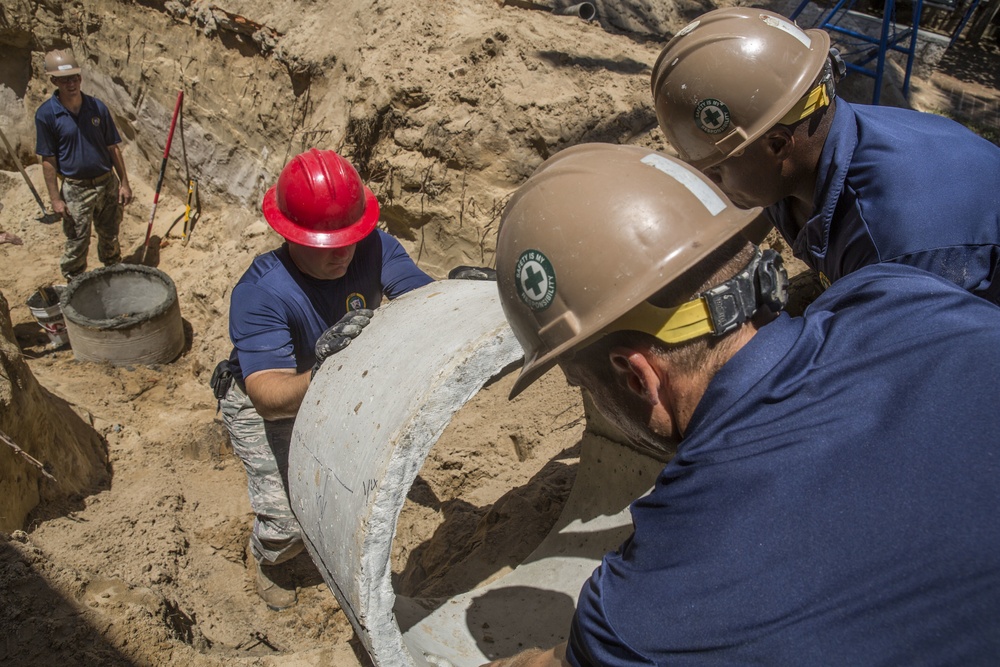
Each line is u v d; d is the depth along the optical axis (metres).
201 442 4.70
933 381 1.21
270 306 2.88
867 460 1.16
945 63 7.99
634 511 1.36
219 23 6.76
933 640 1.05
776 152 2.62
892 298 1.39
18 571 2.89
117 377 5.81
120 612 2.86
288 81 6.38
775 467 1.20
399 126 5.52
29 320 6.83
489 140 5.27
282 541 3.28
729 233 1.35
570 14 6.15
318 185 2.79
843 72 2.71
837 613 1.10
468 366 2.24
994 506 1.09
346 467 2.34
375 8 5.90
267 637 3.32
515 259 1.50
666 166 1.47
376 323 2.70
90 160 6.65
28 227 8.05
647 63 5.69
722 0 7.09
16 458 3.52
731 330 1.36
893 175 2.32
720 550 1.18
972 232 2.25
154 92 7.73
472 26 5.66
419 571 3.67
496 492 3.99
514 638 2.90
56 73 6.25
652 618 1.21
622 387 1.45
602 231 1.38
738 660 1.14
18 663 2.61
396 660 2.36
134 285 6.36
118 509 3.90
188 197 7.69
